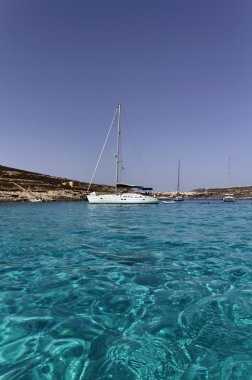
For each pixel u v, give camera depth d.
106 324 4.07
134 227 15.73
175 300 4.95
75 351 3.38
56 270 6.83
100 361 3.18
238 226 16.56
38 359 3.22
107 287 5.64
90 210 30.83
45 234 12.81
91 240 11.16
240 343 3.56
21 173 78.00
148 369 3.05
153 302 4.86
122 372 3.00
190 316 4.32
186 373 2.99
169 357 3.27
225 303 4.80
